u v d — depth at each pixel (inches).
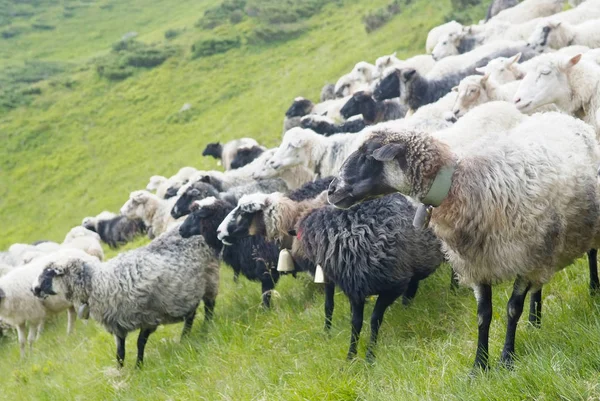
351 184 265.9
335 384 306.7
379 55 1509.6
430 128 469.4
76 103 2126.0
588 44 657.0
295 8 2201.0
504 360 270.1
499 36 871.1
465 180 260.4
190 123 1781.5
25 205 1674.5
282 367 359.3
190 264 467.5
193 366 415.5
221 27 2309.3
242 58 2059.5
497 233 261.6
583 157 285.1
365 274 338.6
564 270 339.3
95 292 458.6
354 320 349.4
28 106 2185.0
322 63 1718.8
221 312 498.0
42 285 467.5
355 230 339.6
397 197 343.3
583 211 278.7
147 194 816.3
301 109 976.9
